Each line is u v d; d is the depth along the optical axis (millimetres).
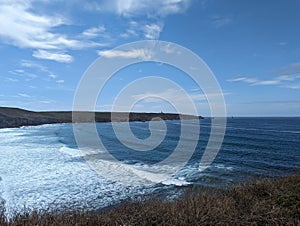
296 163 22922
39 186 16391
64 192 15031
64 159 26438
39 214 6551
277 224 5789
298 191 8016
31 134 61062
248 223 5875
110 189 15352
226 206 6629
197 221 5809
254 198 7648
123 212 6535
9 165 23609
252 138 43281
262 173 18141
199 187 13867
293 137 44781
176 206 6680
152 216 6094
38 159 26625
